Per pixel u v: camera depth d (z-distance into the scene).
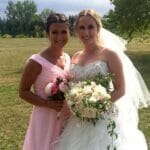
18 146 4.05
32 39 38.91
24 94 2.53
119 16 14.71
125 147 2.52
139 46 22.50
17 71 10.98
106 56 2.46
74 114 2.33
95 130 2.45
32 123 2.57
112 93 2.42
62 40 2.50
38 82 2.51
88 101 2.24
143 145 2.71
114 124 2.44
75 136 2.49
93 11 2.49
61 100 2.46
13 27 52.19
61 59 2.56
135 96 2.76
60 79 2.42
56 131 2.54
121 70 2.45
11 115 5.45
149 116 4.96
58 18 2.50
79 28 2.48
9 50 21.91
